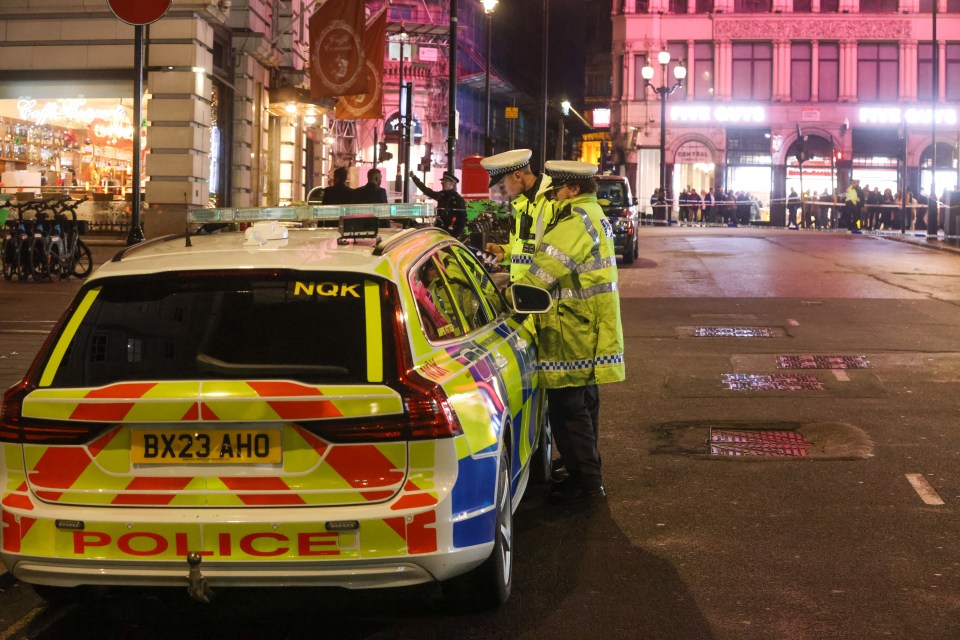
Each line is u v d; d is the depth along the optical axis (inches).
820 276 844.6
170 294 175.0
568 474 275.6
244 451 160.2
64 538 161.3
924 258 1037.2
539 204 253.6
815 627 181.5
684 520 243.0
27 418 163.6
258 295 173.9
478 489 168.6
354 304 170.9
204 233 232.1
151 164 975.6
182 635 182.7
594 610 190.2
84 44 995.3
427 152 1738.4
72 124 1016.2
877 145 2303.2
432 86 2463.1
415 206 221.9
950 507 251.0
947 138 2292.1
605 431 334.0
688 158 2333.9
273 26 1206.3
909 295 708.7
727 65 2309.3
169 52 970.7
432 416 161.2
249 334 169.5
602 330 248.4
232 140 1113.4
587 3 2829.7
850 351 481.7
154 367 166.7
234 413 158.1
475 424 171.9
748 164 2329.0
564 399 254.7
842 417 348.2
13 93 1020.5
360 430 159.5
